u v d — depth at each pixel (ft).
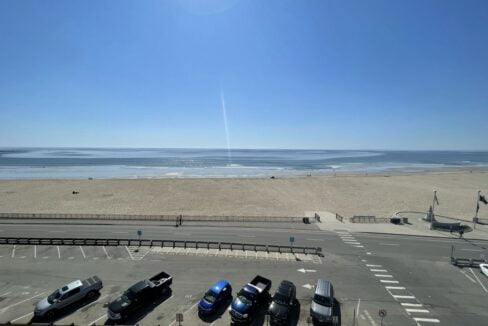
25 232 118.52
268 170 452.35
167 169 455.63
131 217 143.02
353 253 99.30
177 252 97.30
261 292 66.64
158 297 69.36
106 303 67.26
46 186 247.29
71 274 81.00
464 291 74.74
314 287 75.66
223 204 187.83
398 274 83.76
